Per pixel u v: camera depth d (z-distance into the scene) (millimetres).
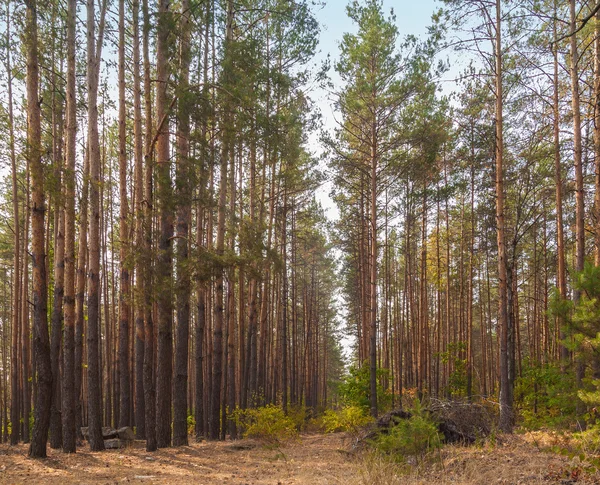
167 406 14625
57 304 14797
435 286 34625
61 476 10258
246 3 18359
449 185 24641
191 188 13125
